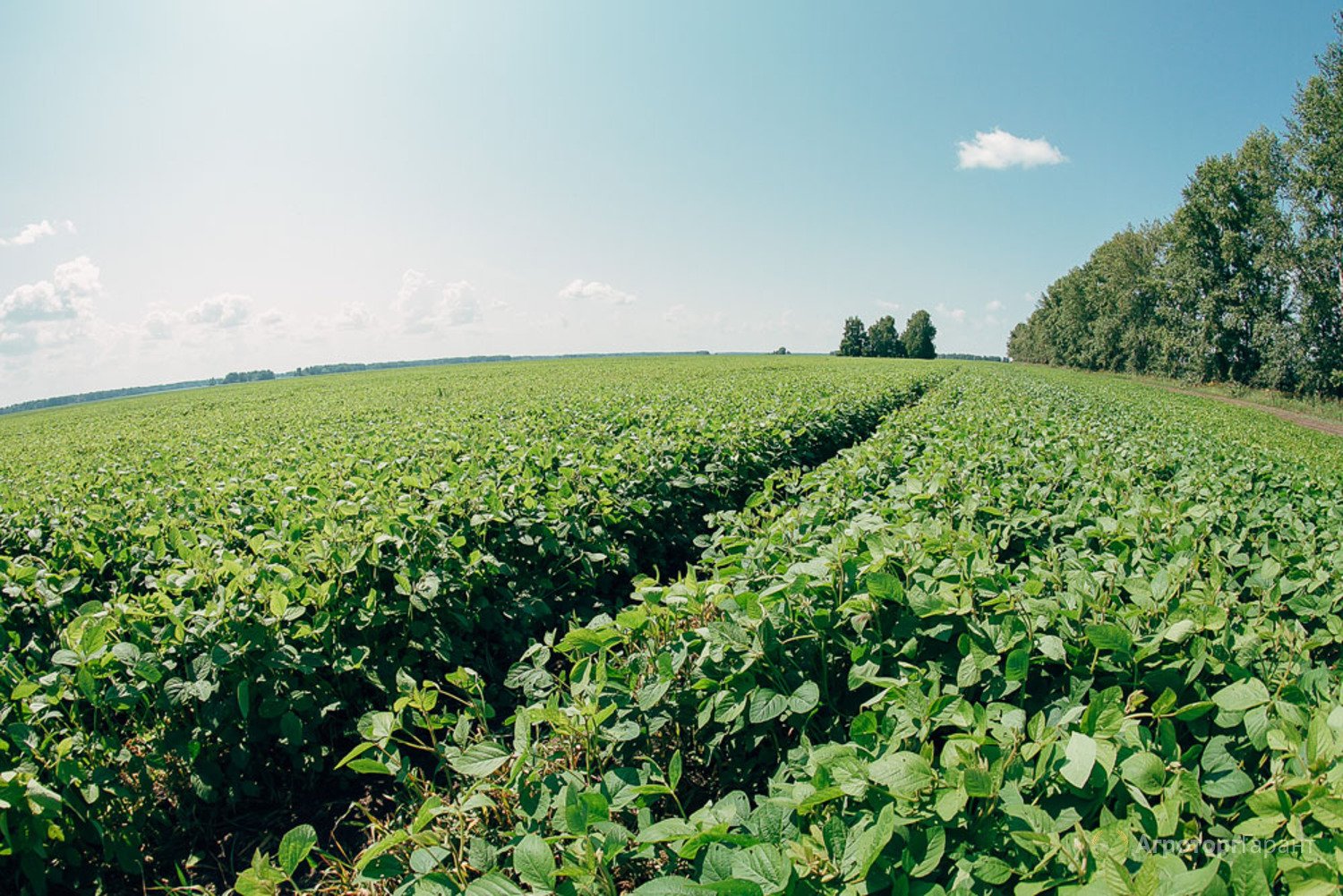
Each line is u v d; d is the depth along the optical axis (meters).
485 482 6.33
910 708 2.24
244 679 3.64
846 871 1.74
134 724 3.87
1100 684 2.64
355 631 4.62
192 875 3.62
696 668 3.05
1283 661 2.61
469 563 5.27
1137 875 1.44
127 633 3.97
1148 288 54.62
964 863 1.74
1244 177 42.56
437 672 5.04
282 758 4.20
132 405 43.94
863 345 108.88
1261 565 3.74
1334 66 33.75
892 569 3.26
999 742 2.07
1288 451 10.38
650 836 1.91
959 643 2.66
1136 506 4.61
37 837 2.97
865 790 1.93
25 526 6.58
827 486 5.79
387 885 2.81
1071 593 2.92
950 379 29.72
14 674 3.54
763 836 1.85
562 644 3.14
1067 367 86.38
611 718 2.85
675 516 7.76
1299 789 1.78
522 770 2.56
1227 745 2.26
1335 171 34.66
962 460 6.69
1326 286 36.31
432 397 25.25
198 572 4.38
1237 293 43.69
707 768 3.34
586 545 6.16
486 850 2.17
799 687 2.73
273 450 11.50
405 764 3.13
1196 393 46.91
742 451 9.27
